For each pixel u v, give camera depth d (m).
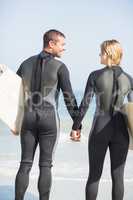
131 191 10.33
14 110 7.80
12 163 15.20
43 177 7.67
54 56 7.80
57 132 7.72
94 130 7.48
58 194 9.96
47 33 7.73
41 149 7.69
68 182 11.40
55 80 7.62
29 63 7.78
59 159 16.98
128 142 7.52
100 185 10.97
